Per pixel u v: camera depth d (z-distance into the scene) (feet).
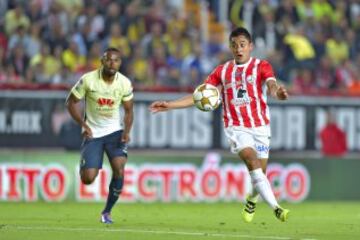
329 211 161.17
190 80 207.10
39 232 105.40
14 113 176.35
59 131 178.19
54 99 178.19
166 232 107.34
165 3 228.43
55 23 209.05
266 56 214.48
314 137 191.01
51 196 176.86
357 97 193.16
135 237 100.37
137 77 205.57
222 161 184.75
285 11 232.73
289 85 215.51
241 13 230.68
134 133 181.37
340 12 241.96
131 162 180.24
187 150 183.93
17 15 209.05
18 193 175.52
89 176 122.62
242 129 111.96
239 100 111.96
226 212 152.97
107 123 123.54
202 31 225.76
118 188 122.31
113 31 212.84
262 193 109.40
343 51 233.14
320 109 191.31
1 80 196.13
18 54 199.72
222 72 112.98
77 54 206.90
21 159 175.83
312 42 229.25
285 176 189.26
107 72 121.90
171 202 181.37
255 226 121.19
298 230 115.65
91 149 122.93
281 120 189.26
